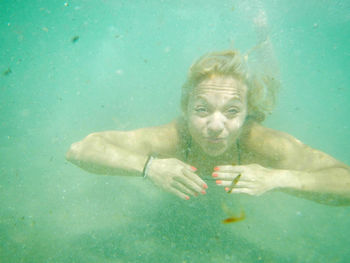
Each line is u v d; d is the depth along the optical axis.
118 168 0.58
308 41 5.88
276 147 0.64
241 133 0.66
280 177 0.53
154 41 7.85
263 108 0.68
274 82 0.71
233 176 0.53
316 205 0.80
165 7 4.98
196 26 6.33
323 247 0.62
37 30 6.33
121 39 7.45
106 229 0.65
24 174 0.93
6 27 6.04
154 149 0.68
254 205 0.77
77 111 2.01
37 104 2.24
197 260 0.56
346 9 4.00
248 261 0.57
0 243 0.58
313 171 0.58
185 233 0.64
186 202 0.74
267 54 1.13
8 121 1.68
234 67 0.52
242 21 3.95
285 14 4.41
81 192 0.82
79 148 0.63
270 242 0.63
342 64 7.60
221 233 0.64
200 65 0.54
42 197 0.79
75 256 0.56
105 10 5.44
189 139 0.66
